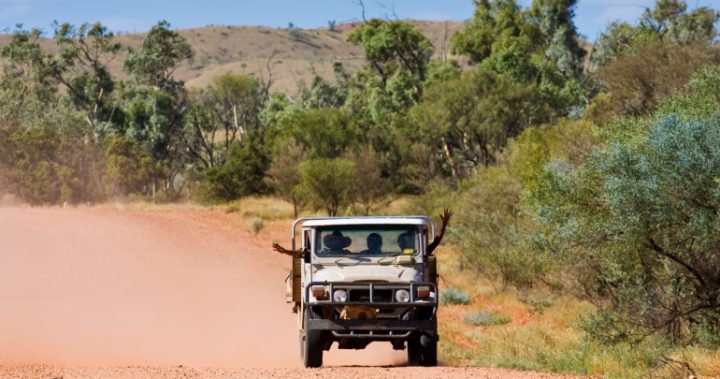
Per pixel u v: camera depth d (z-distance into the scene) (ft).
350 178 504.84
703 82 195.72
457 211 367.04
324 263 144.05
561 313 273.75
